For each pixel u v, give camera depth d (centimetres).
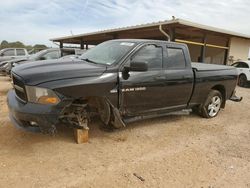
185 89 546
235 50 1838
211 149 439
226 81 655
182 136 495
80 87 380
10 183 302
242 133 539
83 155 385
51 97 359
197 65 625
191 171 354
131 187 307
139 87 456
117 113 432
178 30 1406
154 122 573
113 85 420
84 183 311
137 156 393
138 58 462
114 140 450
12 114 386
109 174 335
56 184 305
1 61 1491
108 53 475
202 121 610
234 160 399
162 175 339
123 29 1440
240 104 866
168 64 513
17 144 409
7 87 1017
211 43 1906
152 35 1714
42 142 421
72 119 421
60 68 393
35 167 342
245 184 330
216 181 332
